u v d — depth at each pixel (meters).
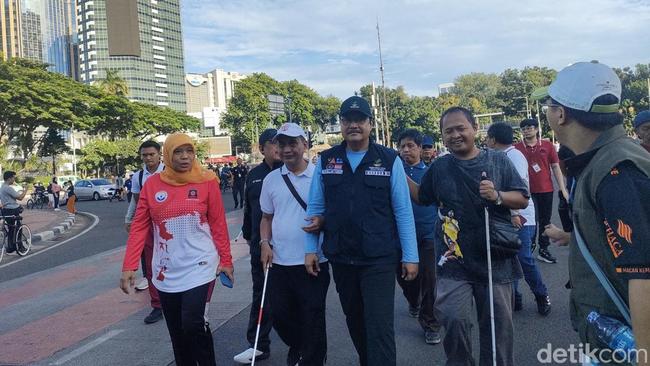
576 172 1.81
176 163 3.49
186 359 3.62
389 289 3.16
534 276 4.93
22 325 5.56
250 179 4.45
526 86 72.38
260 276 4.30
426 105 63.06
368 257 3.13
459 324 3.04
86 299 6.58
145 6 99.31
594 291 1.75
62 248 12.32
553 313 5.03
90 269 8.81
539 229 7.22
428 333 4.45
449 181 3.12
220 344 4.70
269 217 3.90
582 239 1.76
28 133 43.41
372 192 3.18
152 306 5.42
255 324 4.30
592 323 1.74
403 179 3.27
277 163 4.33
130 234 3.57
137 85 99.19
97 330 5.20
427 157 5.72
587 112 1.76
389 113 61.94
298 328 3.83
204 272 3.46
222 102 151.50
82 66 100.62
